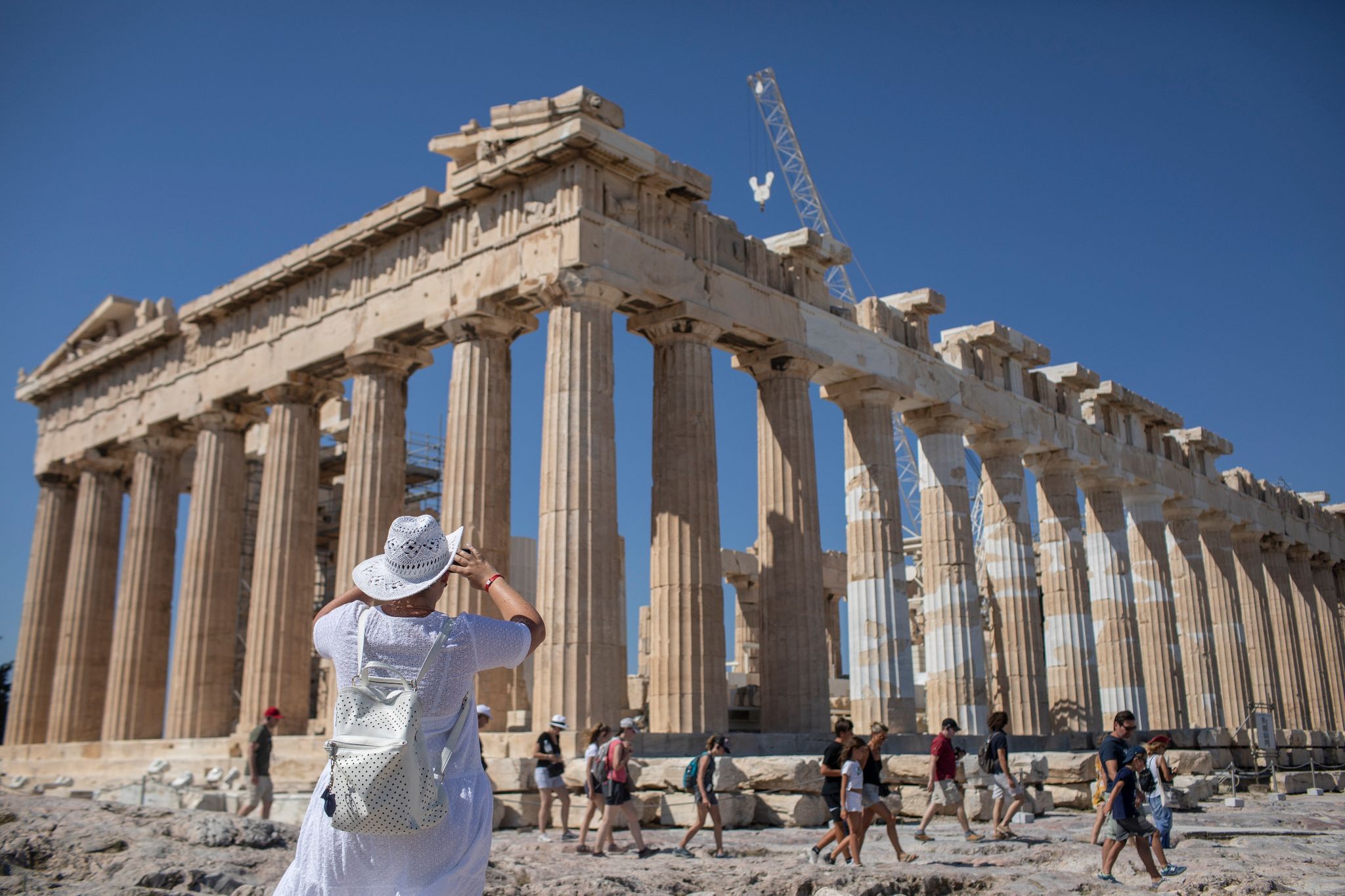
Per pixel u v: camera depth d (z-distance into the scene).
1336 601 60.06
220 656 34.19
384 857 4.45
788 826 20.34
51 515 43.50
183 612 34.28
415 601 4.95
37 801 12.76
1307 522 58.19
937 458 35.66
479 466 26.94
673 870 13.83
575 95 26.19
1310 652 56.66
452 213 29.06
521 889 11.60
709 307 28.25
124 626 36.94
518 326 28.39
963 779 22.67
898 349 34.09
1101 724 38.81
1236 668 48.78
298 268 32.59
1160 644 43.88
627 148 26.66
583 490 24.84
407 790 4.37
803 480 29.94
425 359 31.11
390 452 30.14
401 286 29.86
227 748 30.36
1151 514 45.09
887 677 31.33
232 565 35.12
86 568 40.56
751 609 50.41
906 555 58.59
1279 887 12.91
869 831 20.44
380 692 4.55
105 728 36.31
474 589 26.36
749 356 31.02
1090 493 43.06
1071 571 39.34
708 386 28.05
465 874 4.59
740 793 20.77
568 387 25.38
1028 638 36.69
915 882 12.92
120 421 39.75
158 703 37.00
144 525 37.69
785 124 81.56
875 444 32.94
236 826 12.09
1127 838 13.62
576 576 24.31
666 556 26.88
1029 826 20.67
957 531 34.97
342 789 4.35
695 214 28.89
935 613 34.75
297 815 23.28
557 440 25.19
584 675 23.78
